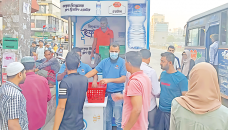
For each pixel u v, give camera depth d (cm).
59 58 748
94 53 512
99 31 497
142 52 308
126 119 205
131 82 198
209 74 134
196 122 133
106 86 323
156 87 297
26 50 373
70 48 454
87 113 302
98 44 500
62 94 213
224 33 544
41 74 484
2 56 346
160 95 302
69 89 216
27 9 372
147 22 429
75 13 433
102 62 352
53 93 470
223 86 535
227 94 512
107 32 496
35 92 255
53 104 468
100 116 302
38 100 259
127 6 425
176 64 520
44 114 270
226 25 538
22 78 208
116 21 504
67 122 217
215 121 129
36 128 259
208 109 131
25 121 204
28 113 250
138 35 430
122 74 344
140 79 200
